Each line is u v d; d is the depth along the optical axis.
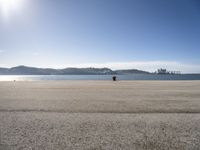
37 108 10.53
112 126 7.17
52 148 5.23
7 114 9.12
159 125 7.32
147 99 13.88
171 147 5.32
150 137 6.08
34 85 31.09
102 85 29.62
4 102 12.66
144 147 5.32
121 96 15.64
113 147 5.31
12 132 6.50
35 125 7.30
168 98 14.37
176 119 8.18
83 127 7.05
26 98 14.57
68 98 14.49
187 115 8.93
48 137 6.04
